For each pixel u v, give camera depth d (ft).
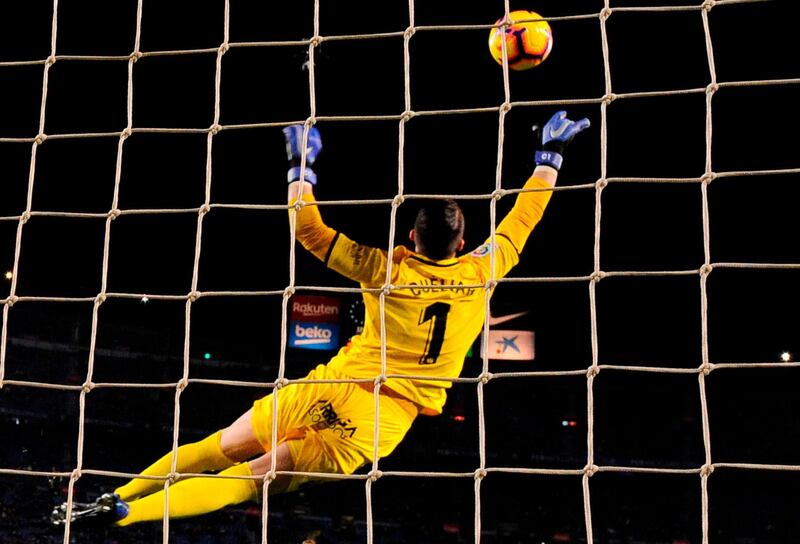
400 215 111.04
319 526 132.67
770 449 143.84
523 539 139.03
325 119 26.43
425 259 27.86
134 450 138.51
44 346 136.67
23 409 133.90
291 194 27.22
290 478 27.68
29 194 27.84
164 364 143.95
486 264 28.19
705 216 23.47
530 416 149.18
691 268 128.26
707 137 24.09
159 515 26.68
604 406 149.48
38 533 122.83
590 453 21.93
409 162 110.32
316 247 27.17
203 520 128.36
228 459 28.37
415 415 28.27
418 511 140.56
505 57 26.12
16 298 26.18
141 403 141.28
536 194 29.14
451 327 27.73
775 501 141.90
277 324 149.48
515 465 145.18
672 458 145.59
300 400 27.73
